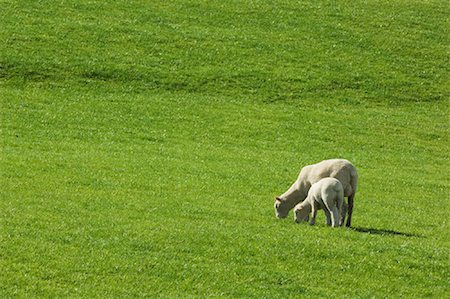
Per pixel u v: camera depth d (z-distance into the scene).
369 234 35.97
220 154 53.97
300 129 62.16
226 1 88.50
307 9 88.62
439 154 60.31
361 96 71.44
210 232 34.47
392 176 52.84
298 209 37.16
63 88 65.88
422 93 73.31
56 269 29.83
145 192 42.25
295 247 33.09
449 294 30.84
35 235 32.88
